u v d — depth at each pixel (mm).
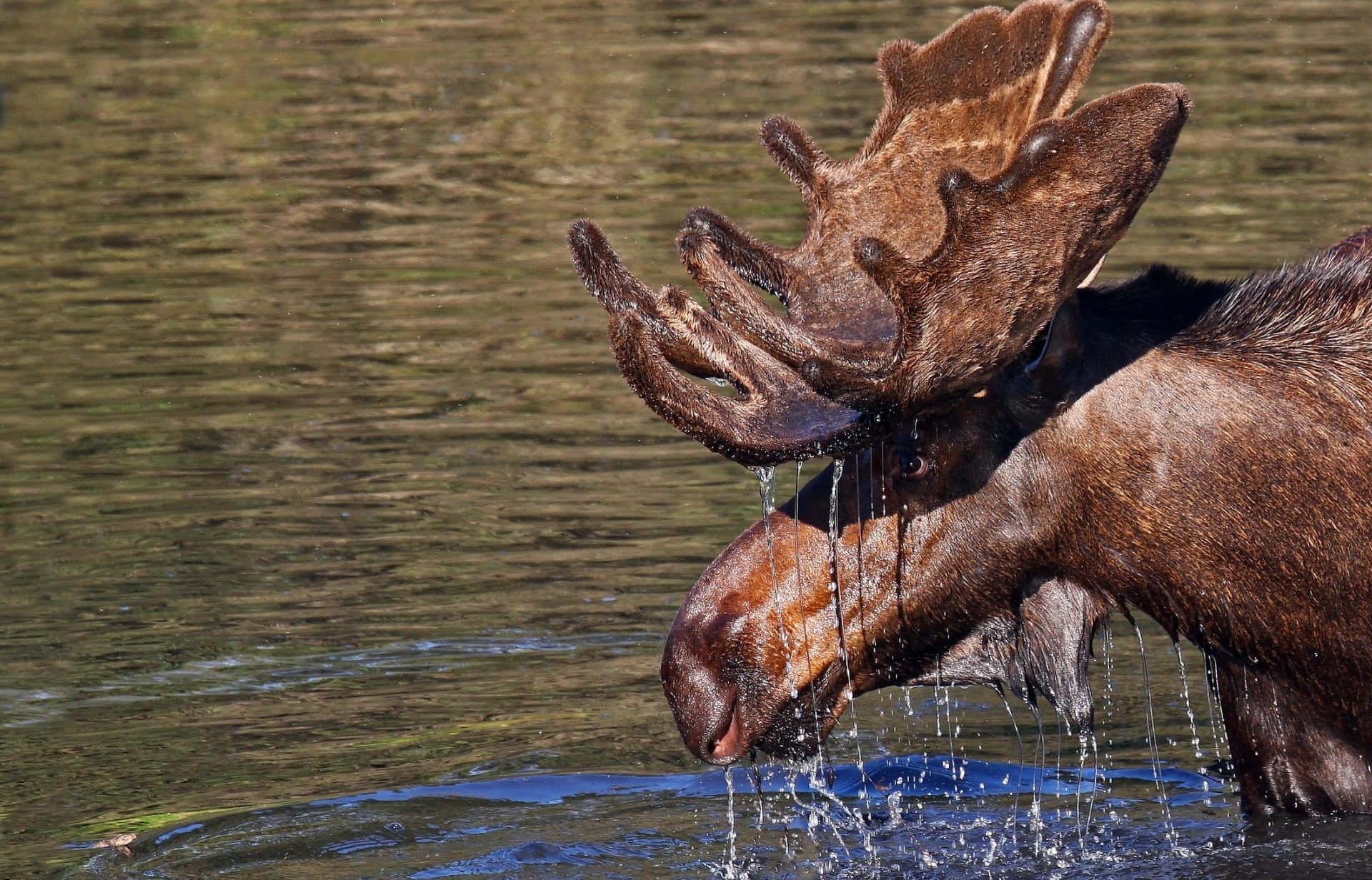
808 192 15914
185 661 21922
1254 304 15312
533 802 18344
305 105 54188
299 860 16984
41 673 21641
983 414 14930
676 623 15547
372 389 32312
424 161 48531
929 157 15570
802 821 17844
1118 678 21422
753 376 14102
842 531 15289
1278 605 14891
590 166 47062
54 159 49594
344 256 41156
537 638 22516
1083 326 14914
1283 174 43156
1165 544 14805
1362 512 14672
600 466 28375
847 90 51719
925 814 17984
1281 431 14680
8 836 17531
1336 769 16328
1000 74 15492
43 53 60562
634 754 19531
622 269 14273
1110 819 17609
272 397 31906
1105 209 13359
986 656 15555
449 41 61281
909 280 13203
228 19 65062
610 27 62094
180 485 27828
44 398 32062
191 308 37500
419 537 25641
